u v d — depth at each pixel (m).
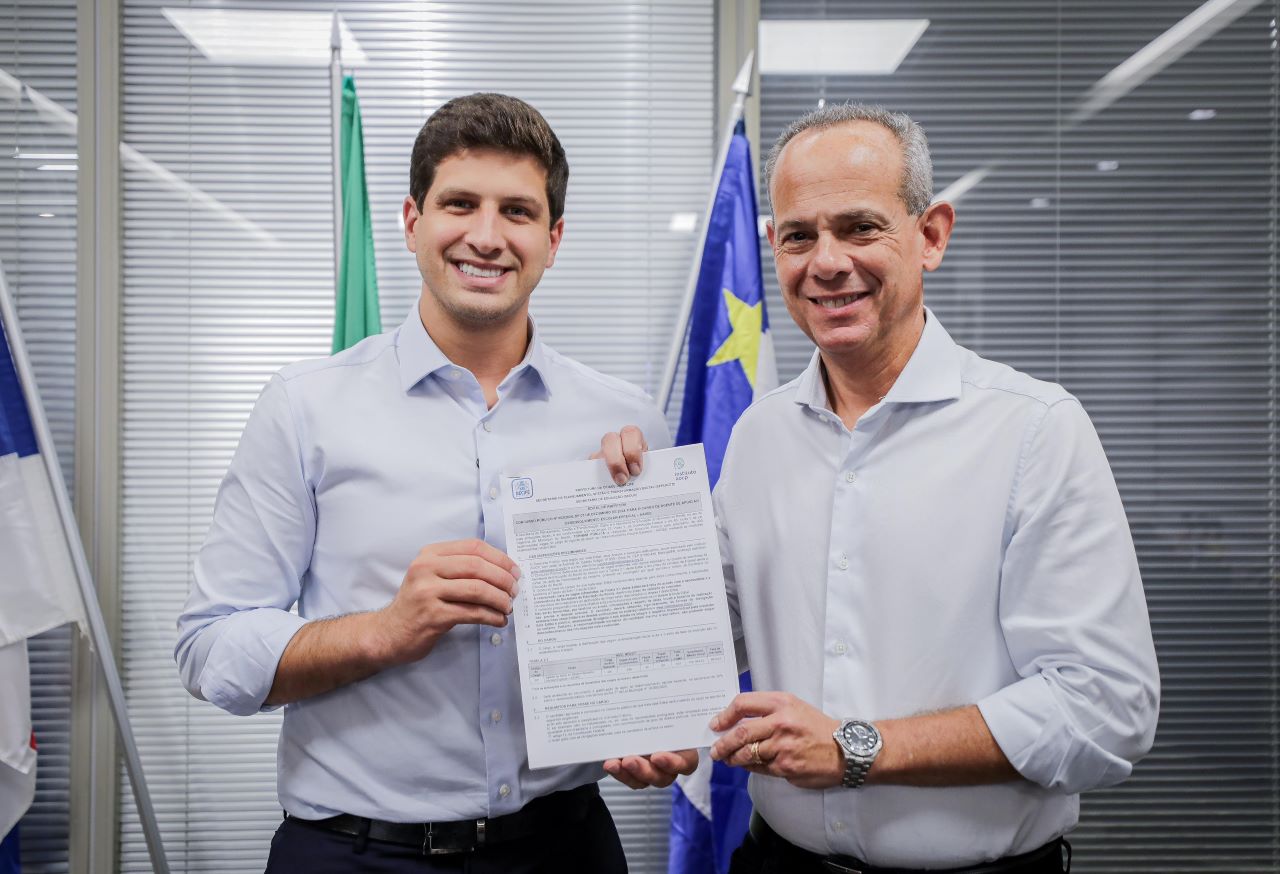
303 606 1.20
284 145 1.99
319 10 2.00
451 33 2.01
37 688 1.93
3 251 1.96
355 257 1.82
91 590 1.78
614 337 2.03
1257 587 1.99
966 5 2.04
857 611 1.07
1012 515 1.04
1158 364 2.01
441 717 1.10
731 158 1.86
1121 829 1.96
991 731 0.97
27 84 1.97
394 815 1.08
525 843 1.11
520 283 1.10
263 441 1.15
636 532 1.08
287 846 1.12
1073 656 0.99
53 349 1.97
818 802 1.06
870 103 2.04
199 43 1.99
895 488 1.08
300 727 1.13
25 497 1.74
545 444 1.19
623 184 2.03
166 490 1.97
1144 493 2.00
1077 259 2.02
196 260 1.98
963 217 2.03
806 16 2.05
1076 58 2.03
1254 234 2.02
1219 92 2.03
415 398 1.18
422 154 1.11
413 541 1.13
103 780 1.91
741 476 1.21
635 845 1.96
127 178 1.98
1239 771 1.96
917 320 1.13
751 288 1.84
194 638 1.11
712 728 1.02
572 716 1.05
